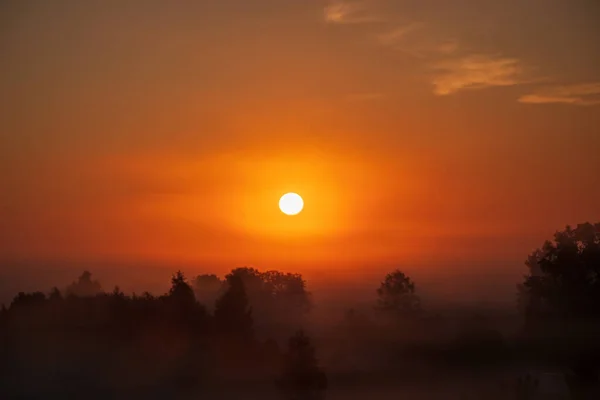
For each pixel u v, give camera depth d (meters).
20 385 59.56
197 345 68.69
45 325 67.88
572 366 72.19
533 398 65.31
